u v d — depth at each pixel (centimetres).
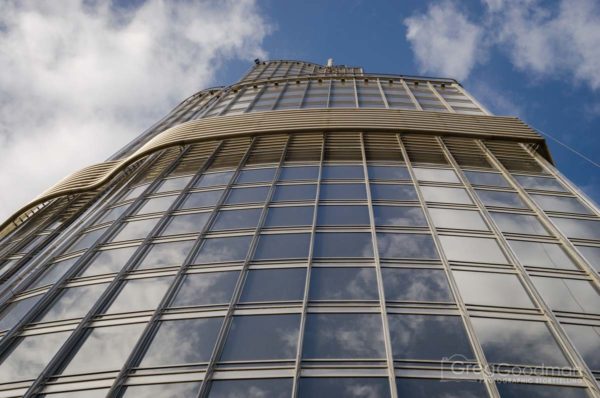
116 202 1697
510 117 2200
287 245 1225
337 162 1770
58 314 1066
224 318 970
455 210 1413
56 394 834
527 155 1878
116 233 1416
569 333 912
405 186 1573
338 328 926
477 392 777
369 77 3441
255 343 898
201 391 798
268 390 796
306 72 4934
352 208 1416
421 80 3391
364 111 2219
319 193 1523
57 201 2262
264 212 1416
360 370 825
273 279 1088
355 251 1185
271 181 1641
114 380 839
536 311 978
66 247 1431
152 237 1341
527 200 1490
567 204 1476
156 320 987
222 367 850
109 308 1052
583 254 1188
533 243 1246
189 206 1517
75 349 934
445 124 2086
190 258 1209
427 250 1193
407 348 870
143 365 872
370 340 893
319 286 1050
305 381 808
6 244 1961
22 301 1190
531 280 1075
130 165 2230
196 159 1931
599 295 1034
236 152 1944
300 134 2034
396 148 1894
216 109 2898
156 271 1170
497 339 893
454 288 1038
